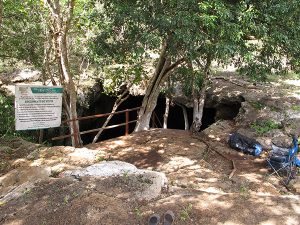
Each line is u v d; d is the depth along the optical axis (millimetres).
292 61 8898
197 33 6699
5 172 6367
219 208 4746
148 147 9016
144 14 7008
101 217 4492
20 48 11109
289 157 7281
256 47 8234
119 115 16984
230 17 6566
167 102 13477
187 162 7984
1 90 12000
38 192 5223
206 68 10789
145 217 4512
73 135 8680
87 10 9641
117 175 5652
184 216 4508
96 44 8461
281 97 11859
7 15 10000
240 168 7824
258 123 10188
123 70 11578
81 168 6254
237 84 13336
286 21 7707
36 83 12836
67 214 4578
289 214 4637
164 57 9922
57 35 9039
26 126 7230
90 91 13188
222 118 12750
